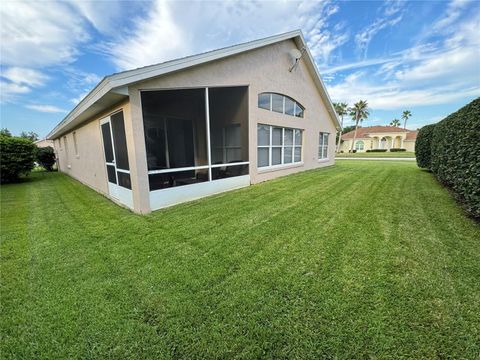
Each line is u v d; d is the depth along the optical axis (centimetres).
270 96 857
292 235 363
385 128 4647
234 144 799
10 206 614
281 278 253
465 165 443
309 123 1140
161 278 262
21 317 211
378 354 165
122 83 425
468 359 160
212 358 167
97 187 793
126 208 557
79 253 332
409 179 855
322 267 272
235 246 333
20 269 293
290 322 194
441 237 345
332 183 791
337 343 174
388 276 252
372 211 470
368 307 208
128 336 186
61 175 1336
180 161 873
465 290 227
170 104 746
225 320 198
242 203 552
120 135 544
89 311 215
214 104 796
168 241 358
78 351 175
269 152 885
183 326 194
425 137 1059
